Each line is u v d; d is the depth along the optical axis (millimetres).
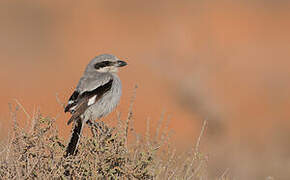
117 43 42438
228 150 17938
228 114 24688
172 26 40281
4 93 32094
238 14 45375
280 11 46500
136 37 42781
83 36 44500
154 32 41500
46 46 42750
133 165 9578
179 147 14773
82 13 48062
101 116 12328
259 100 29250
